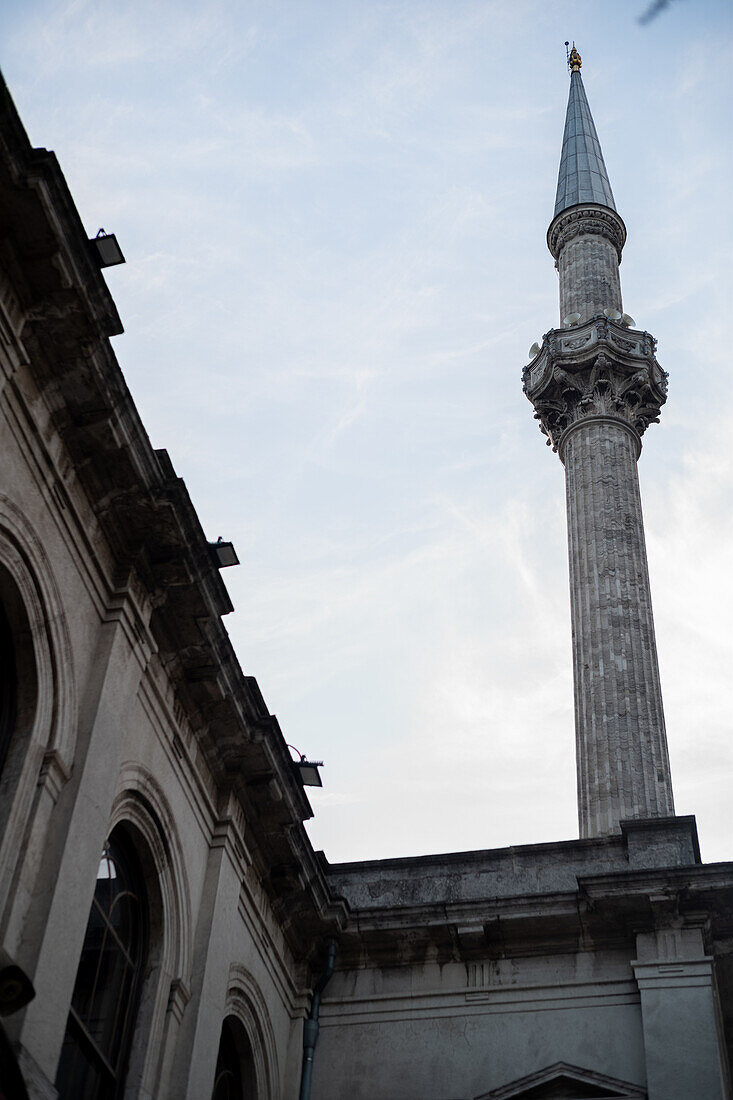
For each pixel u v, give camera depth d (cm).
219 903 1938
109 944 1702
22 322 1527
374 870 2447
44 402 1583
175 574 1777
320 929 2261
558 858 2369
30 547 1548
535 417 3825
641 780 2836
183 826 1892
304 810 2141
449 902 2244
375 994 2252
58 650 1584
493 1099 2064
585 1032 2112
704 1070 1967
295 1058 2181
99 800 1592
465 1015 2189
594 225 4269
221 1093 1992
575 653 3130
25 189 1448
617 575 3216
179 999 1792
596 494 3416
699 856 2330
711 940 2155
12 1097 1128
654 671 3056
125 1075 1669
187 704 1922
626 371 3681
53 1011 1427
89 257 1526
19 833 1467
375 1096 2133
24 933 1435
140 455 1669
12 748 1507
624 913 2172
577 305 4034
